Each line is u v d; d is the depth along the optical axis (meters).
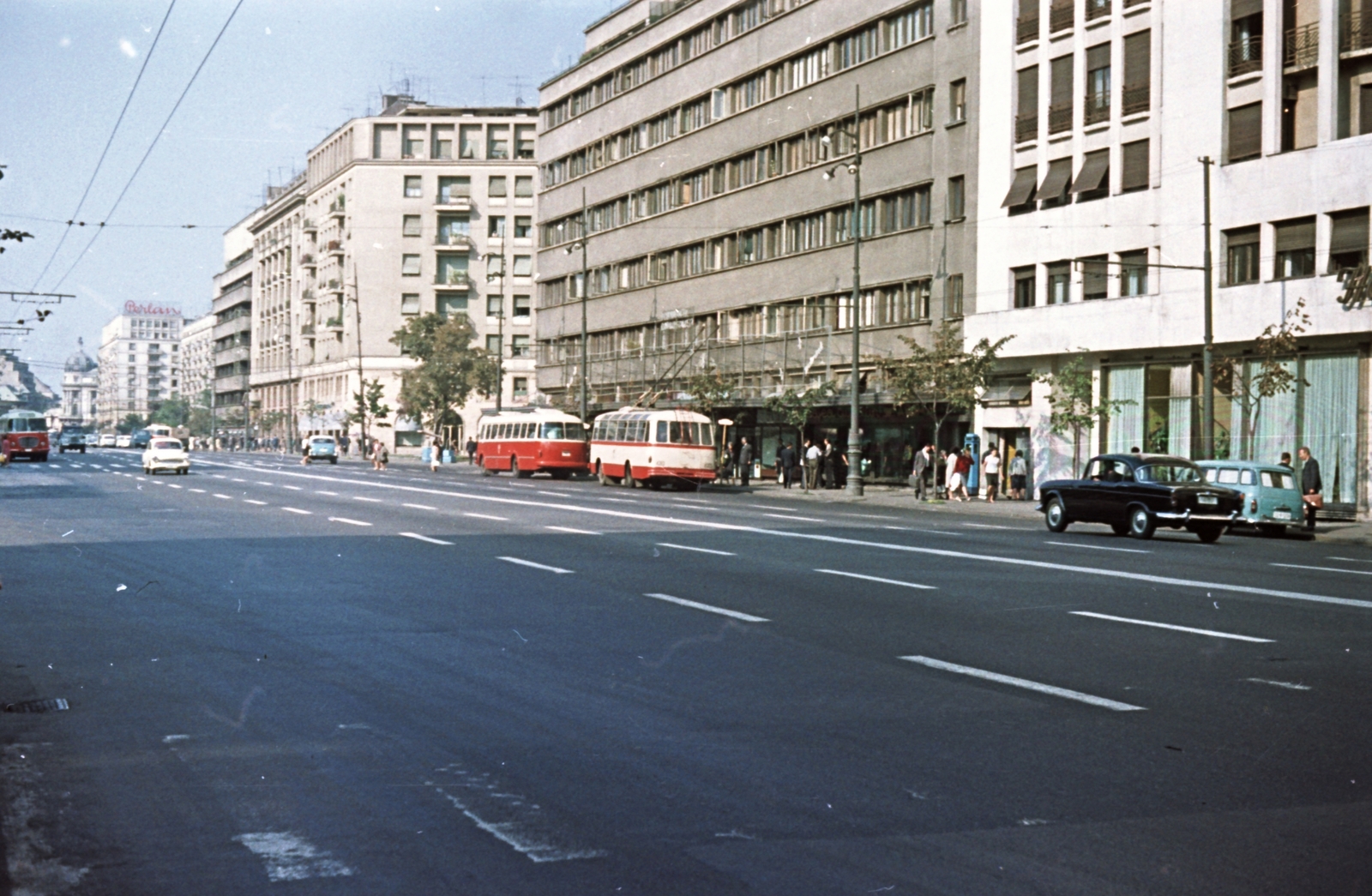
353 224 105.12
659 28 65.38
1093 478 26.08
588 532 21.92
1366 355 32.03
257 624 11.32
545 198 79.50
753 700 8.09
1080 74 40.19
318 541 19.94
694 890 4.68
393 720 7.50
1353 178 32.00
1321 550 23.31
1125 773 6.32
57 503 30.34
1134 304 37.69
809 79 53.78
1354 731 7.26
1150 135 37.69
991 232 43.41
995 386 43.22
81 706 7.92
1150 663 9.45
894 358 48.09
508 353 104.94
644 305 67.44
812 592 13.60
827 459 47.34
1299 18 33.72
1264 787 6.07
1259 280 34.38
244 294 143.12
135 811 5.68
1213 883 4.75
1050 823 5.48
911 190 47.84
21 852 5.12
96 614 11.98
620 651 9.93
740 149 58.41
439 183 105.25
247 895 4.65
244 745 6.89
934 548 19.50
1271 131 34.06
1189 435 36.72
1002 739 7.03
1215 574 16.27
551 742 6.95
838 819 5.54
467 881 4.78
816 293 53.16
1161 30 37.34
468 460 90.25
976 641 10.41
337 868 4.93
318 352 115.75
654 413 46.44
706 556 17.75
